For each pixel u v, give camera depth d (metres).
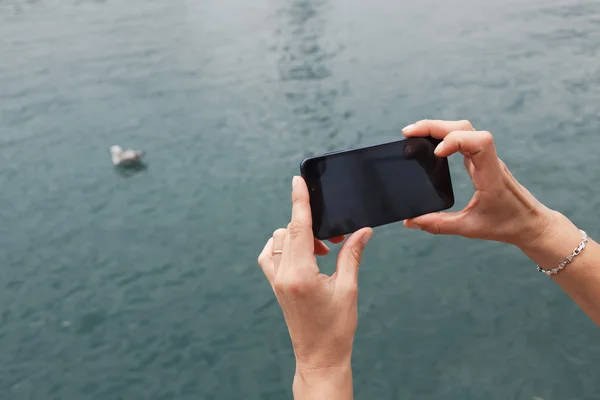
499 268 2.59
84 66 4.71
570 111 3.54
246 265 2.76
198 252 2.85
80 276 2.77
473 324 2.35
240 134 3.69
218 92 4.18
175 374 2.28
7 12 5.93
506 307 2.41
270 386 2.21
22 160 3.65
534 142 3.30
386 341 2.32
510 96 3.75
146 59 4.75
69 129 3.91
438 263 2.65
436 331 2.34
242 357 2.33
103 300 2.63
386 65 4.30
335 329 0.70
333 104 3.88
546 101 3.66
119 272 2.78
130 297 2.64
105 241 2.97
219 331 2.45
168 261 2.82
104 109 4.10
